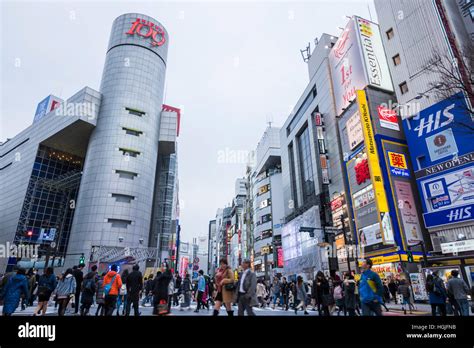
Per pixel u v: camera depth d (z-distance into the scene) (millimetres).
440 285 9219
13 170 64062
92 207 46250
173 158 66438
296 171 51125
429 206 25219
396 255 25375
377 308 6859
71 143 59812
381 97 32812
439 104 25547
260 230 64875
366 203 30297
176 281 18891
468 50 18328
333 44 45969
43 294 9727
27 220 53094
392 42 31594
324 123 41844
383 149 28953
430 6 28094
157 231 59938
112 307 9047
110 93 54281
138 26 60406
